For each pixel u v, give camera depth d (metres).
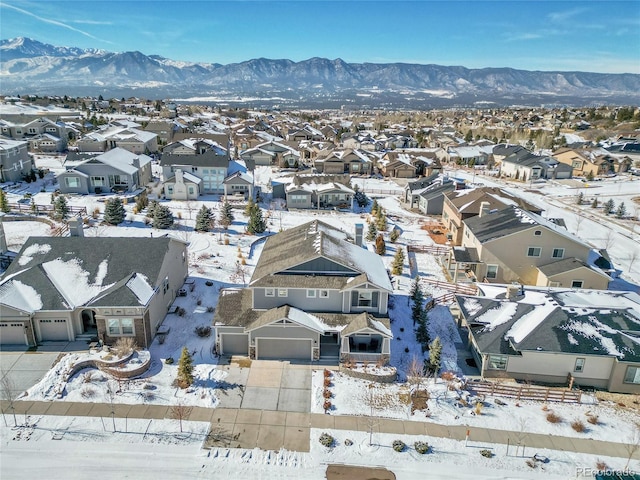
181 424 24.61
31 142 97.81
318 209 68.12
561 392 27.97
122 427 24.30
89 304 29.83
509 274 42.94
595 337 28.94
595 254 45.34
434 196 67.25
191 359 28.95
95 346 30.50
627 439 24.78
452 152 122.12
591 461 23.19
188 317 35.25
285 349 30.77
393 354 32.16
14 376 27.92
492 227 45.09
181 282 39.56
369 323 29.64
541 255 42.03
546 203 77.56
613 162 104.62
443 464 22.73
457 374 30.20
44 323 31.09
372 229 54.94
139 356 29.64
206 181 73.00
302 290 31.30
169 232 53.34
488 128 193.50
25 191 67.38
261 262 34.66
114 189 68.94
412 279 44.47
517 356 28.72
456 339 34.41
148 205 60.78
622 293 34.53
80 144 93.25
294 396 27.33
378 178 96.56
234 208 65.44
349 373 29.41
